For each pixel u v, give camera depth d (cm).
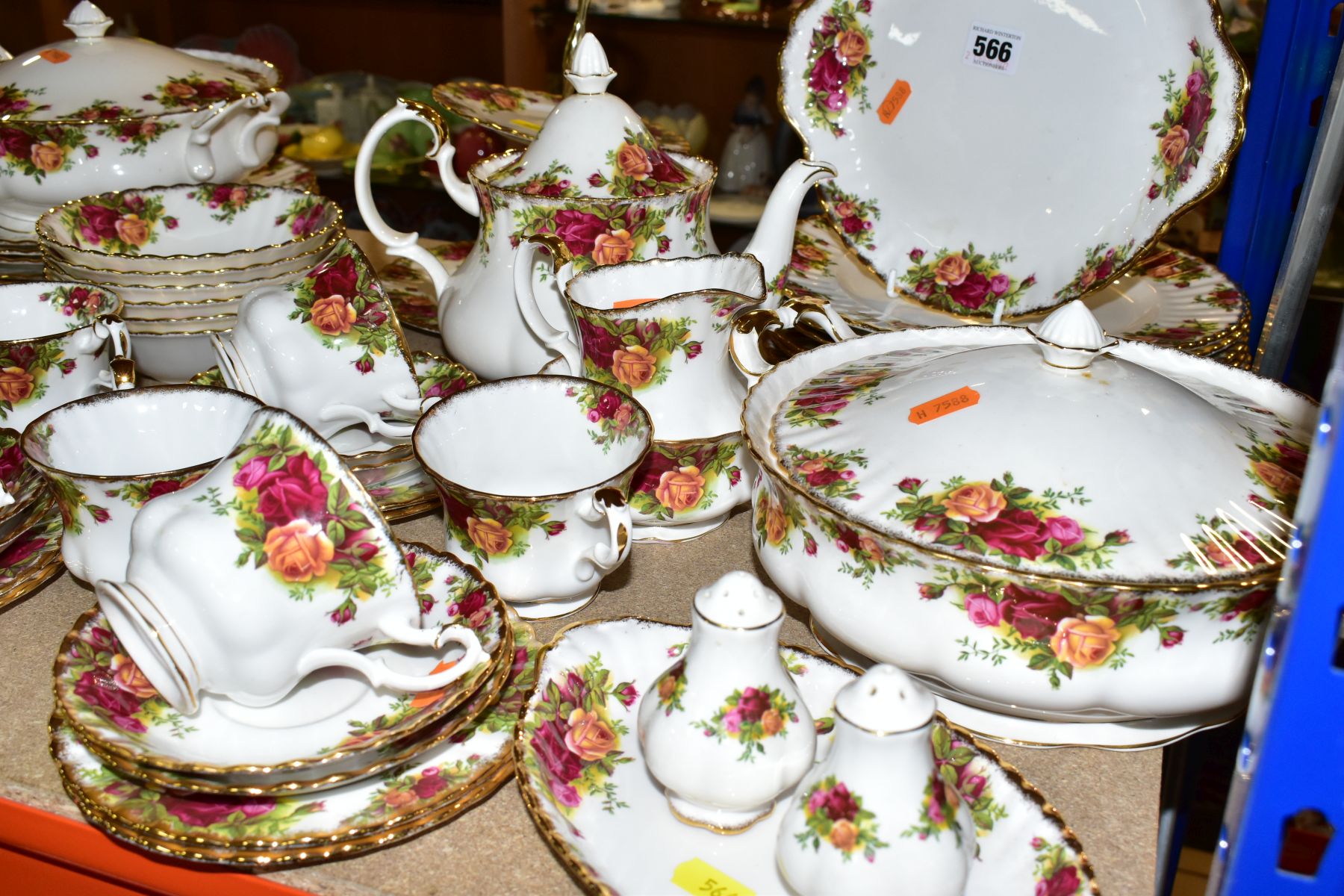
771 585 93
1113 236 110
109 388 98
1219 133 101
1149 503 68
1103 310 117
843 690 60
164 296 106
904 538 66
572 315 96
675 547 98
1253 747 53
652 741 66
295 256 110
